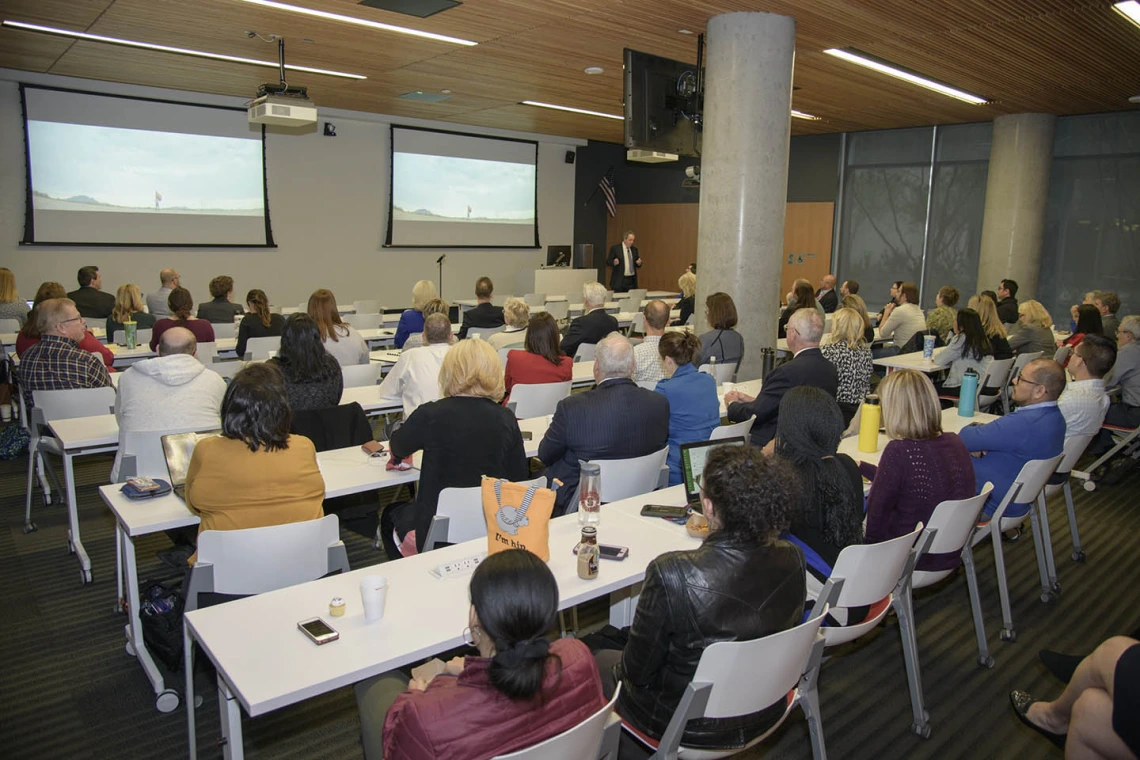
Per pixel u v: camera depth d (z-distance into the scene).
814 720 2.11
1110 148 9.56
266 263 11.05
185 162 10.05
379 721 1.65
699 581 1.66
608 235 15.57
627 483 2.91
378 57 7.16
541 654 1.31
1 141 8.75
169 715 2.67
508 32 6.05
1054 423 3.23
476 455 2.71
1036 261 9.95
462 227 13.00
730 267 5.69
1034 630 3.41
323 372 3.47
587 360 6.04
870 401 3.58
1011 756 2.56
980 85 7.80
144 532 2.45
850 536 2.34
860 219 11.95
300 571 2.26
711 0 5.10
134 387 3.20
